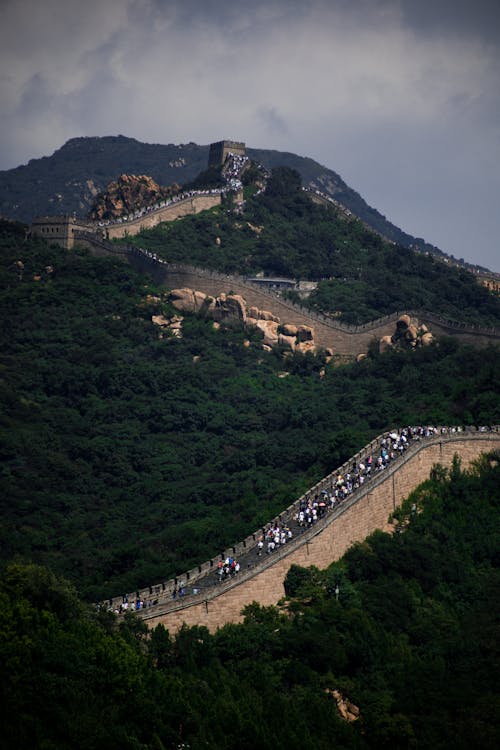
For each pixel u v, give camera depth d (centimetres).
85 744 19700
